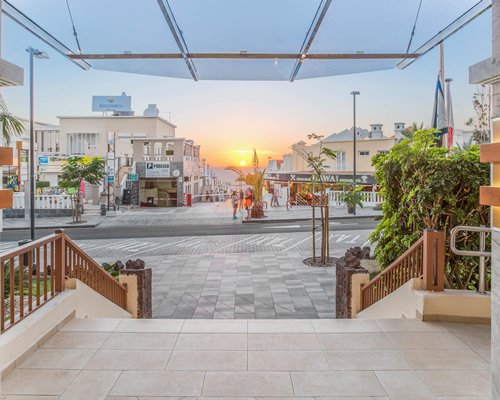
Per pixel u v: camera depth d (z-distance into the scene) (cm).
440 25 275
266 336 379
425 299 401
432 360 327
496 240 207
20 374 305
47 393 279
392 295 471
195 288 820
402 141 492
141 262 598
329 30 280
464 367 315
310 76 369
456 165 425
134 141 2923
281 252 1190
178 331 389
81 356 334
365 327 395
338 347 353
